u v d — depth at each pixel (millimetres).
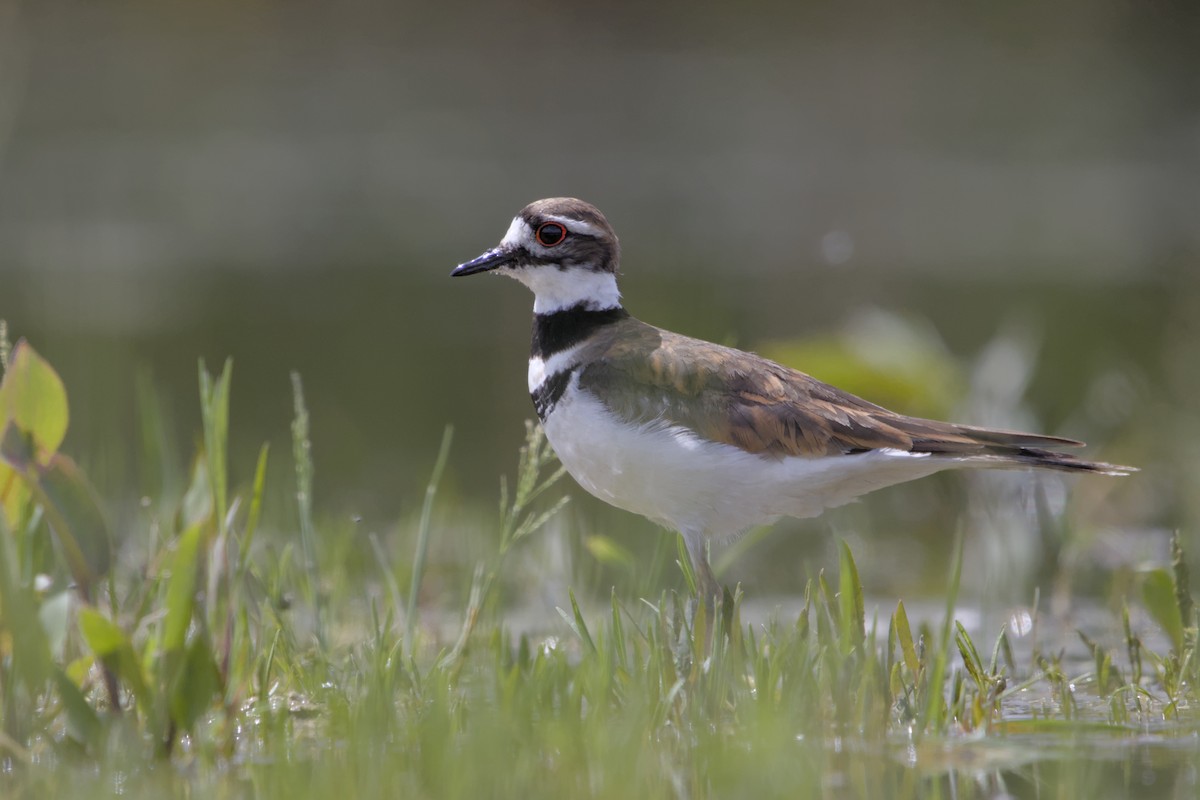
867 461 8484
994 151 30141
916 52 34438
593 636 9727
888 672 7680
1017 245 23625
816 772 6797
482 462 14812
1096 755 7160
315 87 32656
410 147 29844
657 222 25141
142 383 13422
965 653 8188
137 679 7133
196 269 22641
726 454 8531
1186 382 16203
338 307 20984
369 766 6746
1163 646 9719
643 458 8633
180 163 28969
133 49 32750
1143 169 28500
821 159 29562
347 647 9195
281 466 13805
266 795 6652
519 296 22641
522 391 17391
